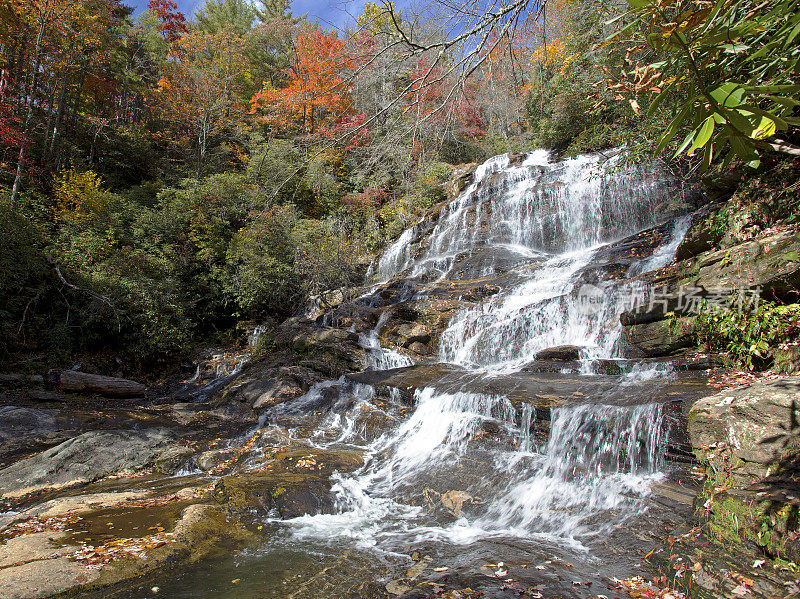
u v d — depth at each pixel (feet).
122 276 38.91
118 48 75.97
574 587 10.18
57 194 46.83
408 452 19.85
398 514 15.49
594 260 34.01
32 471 19.07
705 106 5.65
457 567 11.42
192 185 53.88
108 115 77.25
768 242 18.95
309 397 27.63
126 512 15.08
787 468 10.57
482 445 18.78
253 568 11.69
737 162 24.93
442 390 23.08
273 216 47.11
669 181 35.99
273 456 20.42
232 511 15.01
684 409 15.03
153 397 32.86
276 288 45.73
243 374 33.60
